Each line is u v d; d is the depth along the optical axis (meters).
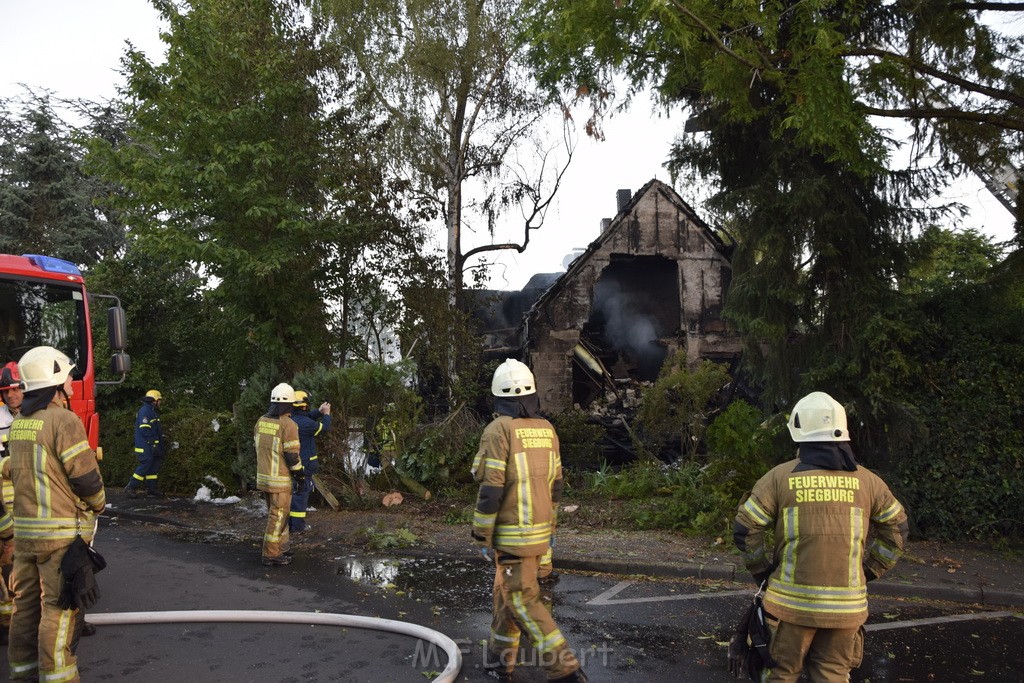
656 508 10.16
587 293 17.73
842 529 3.33
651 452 13.78
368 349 15.59
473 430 12.30
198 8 13.20
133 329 16.28
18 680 4.34
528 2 9.36
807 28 7.94
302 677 4.86
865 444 9.28
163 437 12.62
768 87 10.12
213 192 12.84
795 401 9.99
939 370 8.89
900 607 6.61
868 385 8.94
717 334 17.75
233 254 12.20
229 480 12.18
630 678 4.91
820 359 9.52
